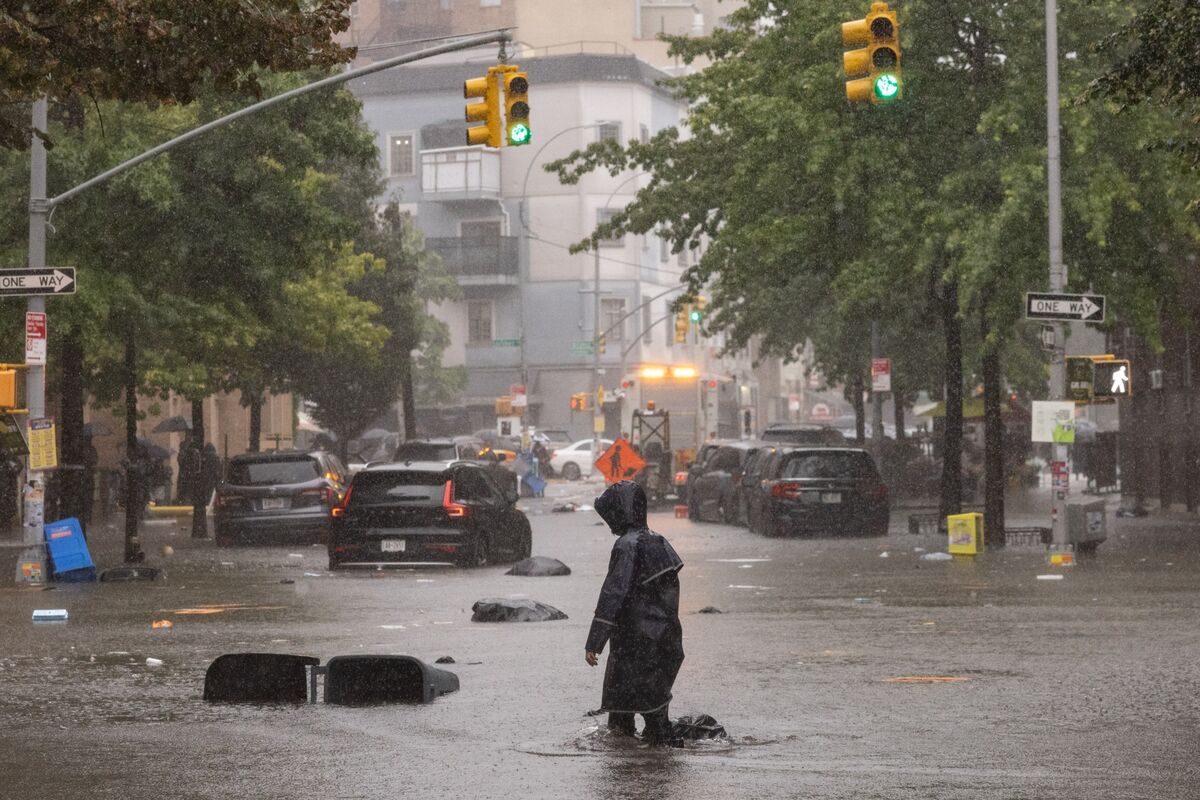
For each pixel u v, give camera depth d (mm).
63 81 21656
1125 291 53531
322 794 15758
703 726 18797
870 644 27750
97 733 19438
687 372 109438
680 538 62094
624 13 174500
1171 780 16234
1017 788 15836
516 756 17703
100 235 51438
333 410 96188
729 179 58000
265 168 54562
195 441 66812
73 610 35406
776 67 54531
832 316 91375
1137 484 81000
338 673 21828
